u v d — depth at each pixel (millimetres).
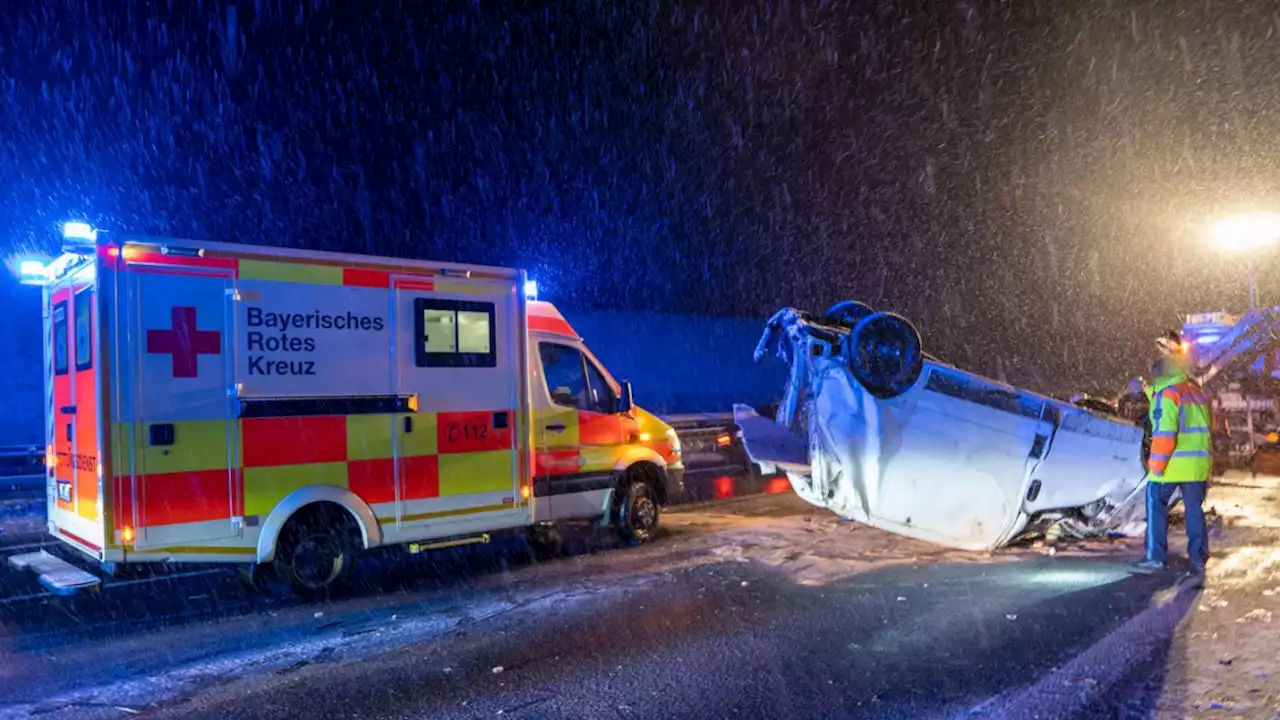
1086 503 6488
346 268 6156
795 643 4625
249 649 4871
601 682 4148
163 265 5418
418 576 6688
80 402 5566
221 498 5551
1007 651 4297
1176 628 4418
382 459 6246
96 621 5488
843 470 6668
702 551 7254
